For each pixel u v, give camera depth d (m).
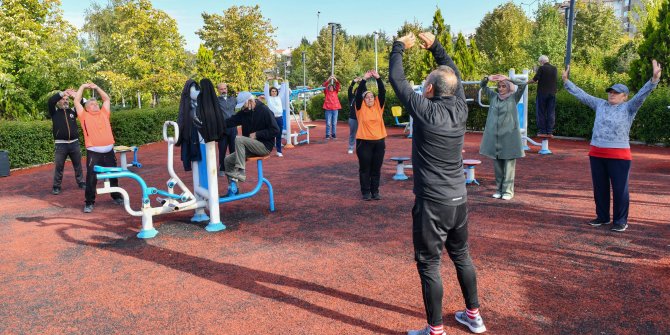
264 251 5.53
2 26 18.84
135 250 5.71
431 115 3.15
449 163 3.24
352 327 3.70
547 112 12.81
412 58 36.03
